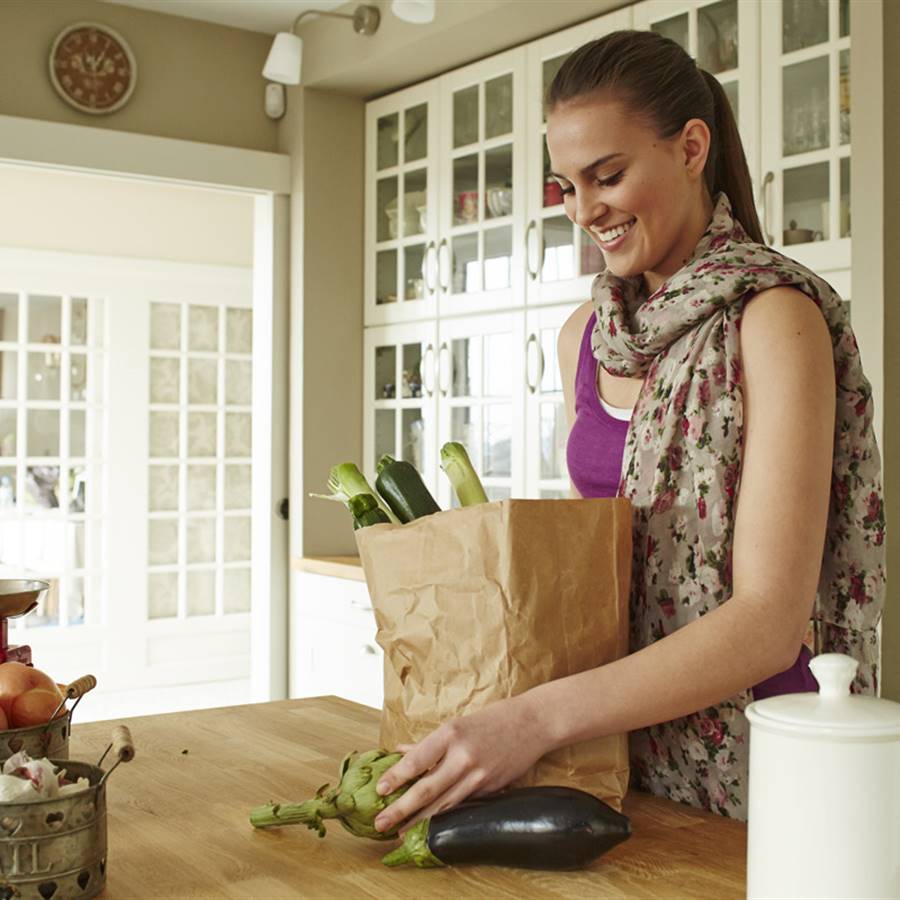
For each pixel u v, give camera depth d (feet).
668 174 3.68
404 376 13.21
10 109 12.01
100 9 12.48
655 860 3.07
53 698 3.74
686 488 3.64
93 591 19.76
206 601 20.61
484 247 12.19
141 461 20.02
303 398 13.33
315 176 13.35
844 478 3.88
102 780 2.91
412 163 13.07
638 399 3.84
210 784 3.84
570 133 3.66
